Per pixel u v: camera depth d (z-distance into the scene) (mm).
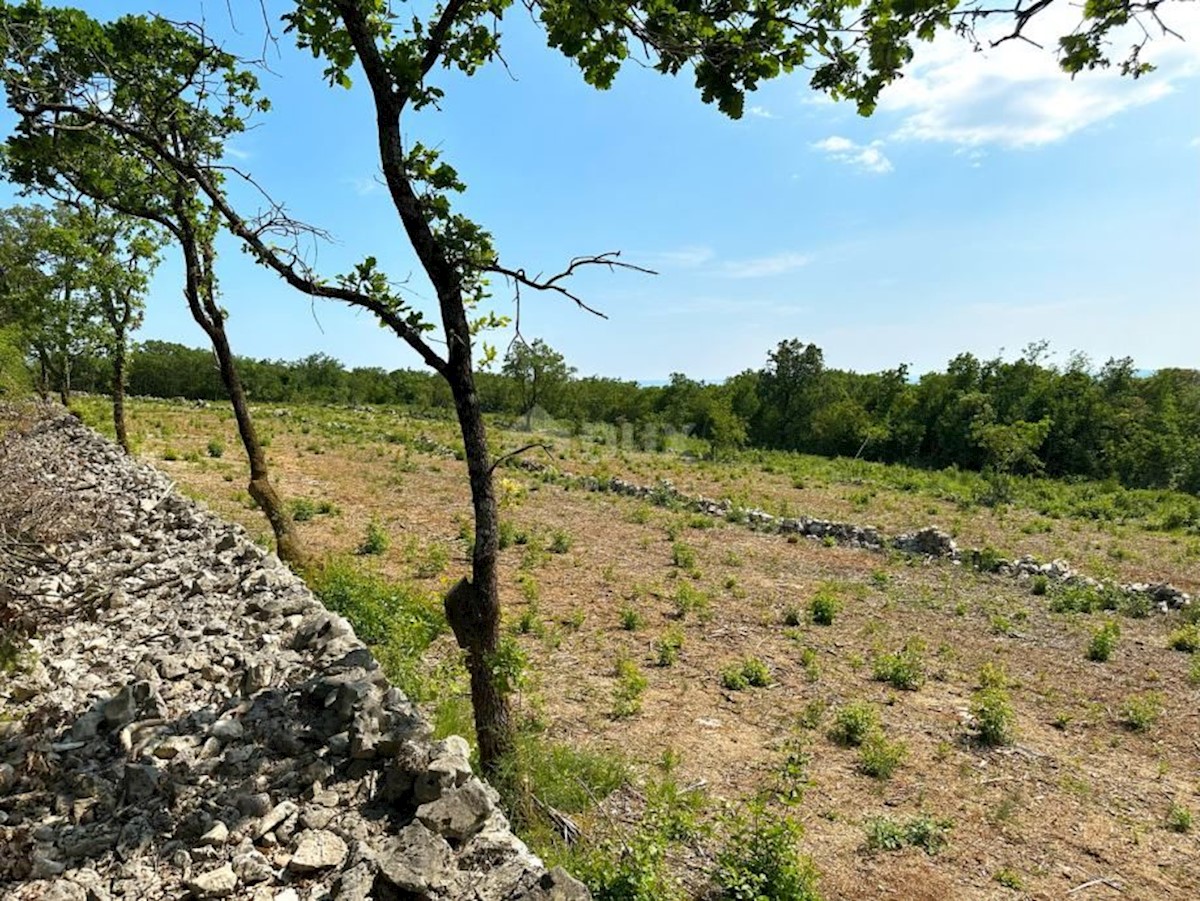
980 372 39500
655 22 3611
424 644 7520
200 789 3482
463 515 17141
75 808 3381
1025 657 10070
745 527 18250
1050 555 16609
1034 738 7539
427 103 4320
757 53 3559
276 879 2994
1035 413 36688
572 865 4113
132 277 15781
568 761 5660
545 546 14766
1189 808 6289
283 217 4508
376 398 60125
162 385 54094
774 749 6867
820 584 13273
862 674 9000
